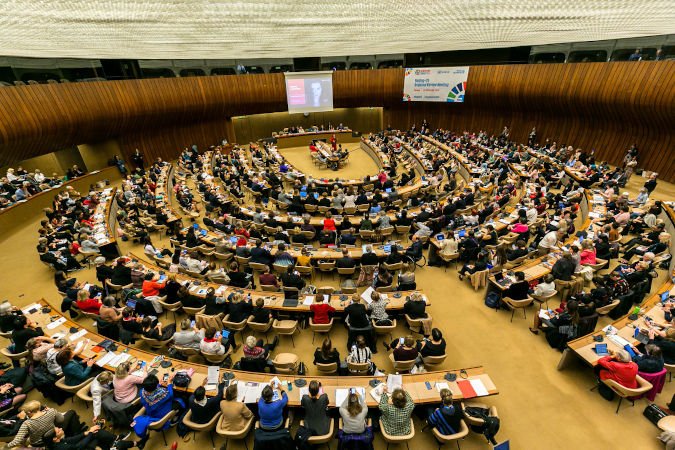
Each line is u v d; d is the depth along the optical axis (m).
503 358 6.90
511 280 8.06
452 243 9.62
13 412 5.78
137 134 20.25
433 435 5.46
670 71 13.63
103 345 6.33
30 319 7.02
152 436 5.51
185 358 6.67
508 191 13.49
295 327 7.28
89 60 16.34
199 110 22.81
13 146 13.02
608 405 5.82
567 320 6.70
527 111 21.38
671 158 14.79
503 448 4.71
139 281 8.59
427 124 27.89
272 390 4.79
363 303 7.32
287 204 14.59
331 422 4.96
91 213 12.79
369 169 22.16
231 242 10.55
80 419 5.80
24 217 13.16
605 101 16.28
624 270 7.92
